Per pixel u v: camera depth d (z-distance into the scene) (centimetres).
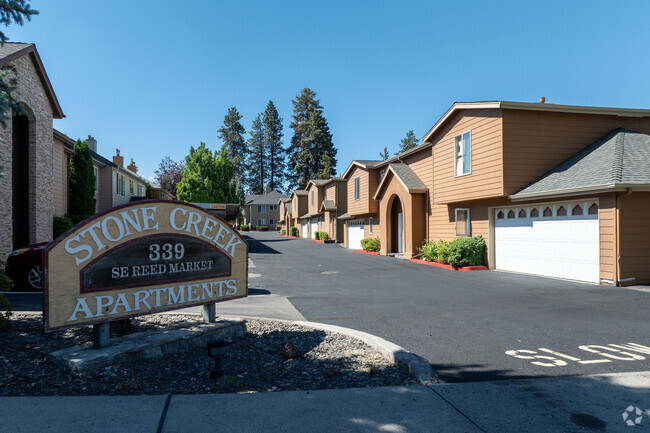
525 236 1439
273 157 9469
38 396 379
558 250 1301
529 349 568
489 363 507
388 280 1323
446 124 1767
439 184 1836
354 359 510
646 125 1530
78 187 2191
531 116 1418
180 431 324
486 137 1480
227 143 9050
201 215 578
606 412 367
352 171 3095
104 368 443
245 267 639
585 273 1209
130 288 493
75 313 443
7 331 586
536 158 1420
